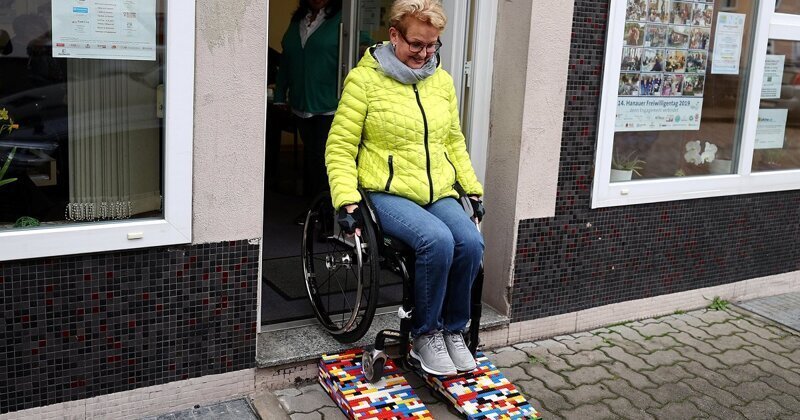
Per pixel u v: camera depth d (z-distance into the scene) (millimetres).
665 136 4594
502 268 4105
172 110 2938
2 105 2766
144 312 3055
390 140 3262
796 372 4129
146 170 3039
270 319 3795
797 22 4996
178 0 2875
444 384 3424
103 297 2955
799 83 5180
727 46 4730
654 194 4500
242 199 3172
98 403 3037
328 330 3637
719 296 5078
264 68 3102
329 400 3395
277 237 5348
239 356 3330
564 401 3613
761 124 5059
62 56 2834
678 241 4734
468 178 3504
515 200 3982
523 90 3873
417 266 3154
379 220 3238
